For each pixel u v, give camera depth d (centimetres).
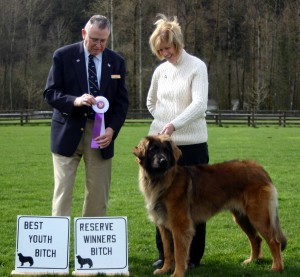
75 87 682
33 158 1841
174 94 684
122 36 5516
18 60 6212
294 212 1006
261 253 719
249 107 5753
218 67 6028
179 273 633
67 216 640
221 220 939
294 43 5741
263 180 671
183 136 685
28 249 618
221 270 675
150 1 5375
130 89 5491
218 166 683
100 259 619
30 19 6069
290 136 2738
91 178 698
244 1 5778
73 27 6488
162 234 667
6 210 1017
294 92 5822
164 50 677
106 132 681
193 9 5434
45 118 3956
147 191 650
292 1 5791
